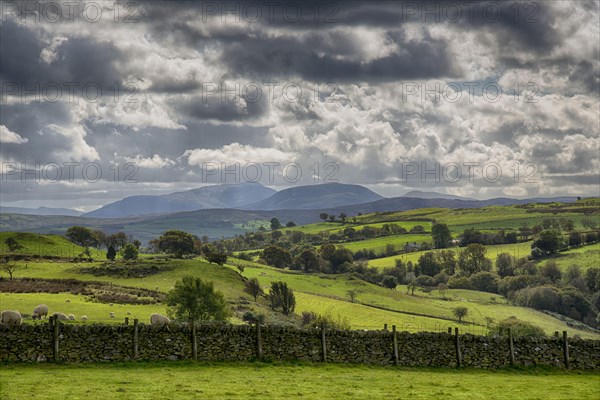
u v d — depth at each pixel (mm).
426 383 41875
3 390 33844
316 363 47625
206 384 37500
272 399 34219
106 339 44125
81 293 155000
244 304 165500
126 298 147875
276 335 47781
